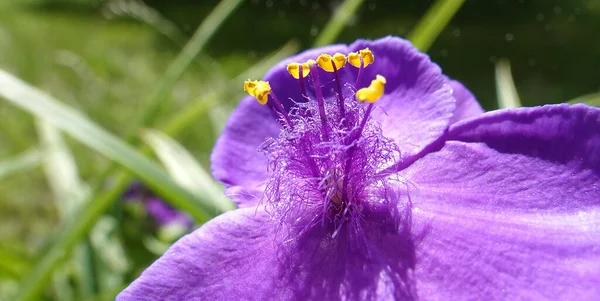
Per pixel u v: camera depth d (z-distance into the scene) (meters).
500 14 0.26
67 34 0.31
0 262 0.09
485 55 0.24
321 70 0.05
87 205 0.08
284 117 0.05
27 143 0.17
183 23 0.32
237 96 0.12
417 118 0.05
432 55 0.23
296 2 0.26
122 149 0.07
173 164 0.08
